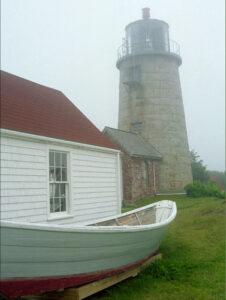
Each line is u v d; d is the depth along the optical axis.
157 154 28.48
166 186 28.69
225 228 13.37
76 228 5.88
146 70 30.81
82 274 6.58
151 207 11.11
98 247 6.57
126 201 23.55
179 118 30.86
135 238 7.52
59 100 11.05
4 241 5.09
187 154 30.94
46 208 8.42
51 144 8.77
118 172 11.81
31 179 8.04
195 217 16.03
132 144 25.91
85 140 10.12
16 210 7.55
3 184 7.28
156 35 31.64
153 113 29.98
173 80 31.47
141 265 8.55
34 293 5.85
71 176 9.45
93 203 10.40
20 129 7.77
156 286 7.54
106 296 7.05
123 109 31.78
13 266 5.36
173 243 11.40
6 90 8.83
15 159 7.65
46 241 5.59
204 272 8.39
